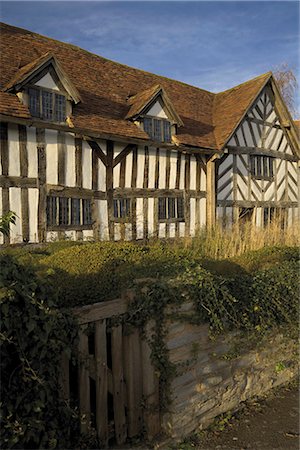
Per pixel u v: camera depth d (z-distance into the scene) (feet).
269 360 13.10
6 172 25.63
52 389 7.89
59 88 28.14
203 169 38.86
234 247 25.39
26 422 7.35
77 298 10.19
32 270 8.05
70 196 28.94
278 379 13.52
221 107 45.42
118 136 30.68
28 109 26.30
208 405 10.85
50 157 27.81
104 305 8.92
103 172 31.07
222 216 40.96
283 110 47.06
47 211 27.68
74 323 8.25
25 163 26.53
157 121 34.99
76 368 8.99
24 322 7.27
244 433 10.46
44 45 33.91
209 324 10.85
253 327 12.22
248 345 12.22
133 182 33.14
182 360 10.12
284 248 17.81
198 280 10.75
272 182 47.11
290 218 49.57
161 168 35.19
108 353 9.73
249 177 43.96
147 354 9.64
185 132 37.96
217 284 11.28
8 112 24.76
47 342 7.62
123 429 9.29
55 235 28.04
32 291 7.43
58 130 27.86
